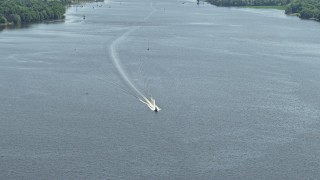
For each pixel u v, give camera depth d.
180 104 145.25
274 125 130.88
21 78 167.75
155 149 114.81
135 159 109.94
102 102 145.38
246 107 144.00
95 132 123.44
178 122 131.25
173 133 124.06
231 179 103.12
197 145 117.56
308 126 130.75
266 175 105.12
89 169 105.19
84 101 145.75
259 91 160.00
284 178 104.19
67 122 129.25
